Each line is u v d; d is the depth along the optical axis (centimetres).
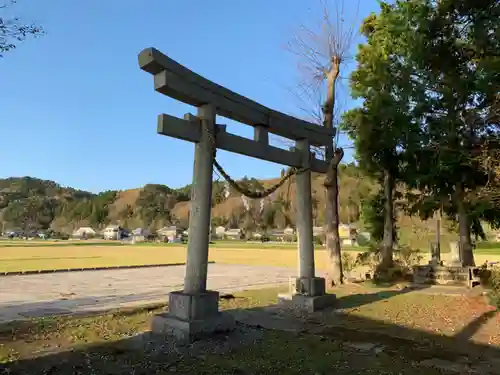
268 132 1034
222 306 1138
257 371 577
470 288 1510
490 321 939
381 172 1948
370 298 1278
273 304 1164
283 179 1112
